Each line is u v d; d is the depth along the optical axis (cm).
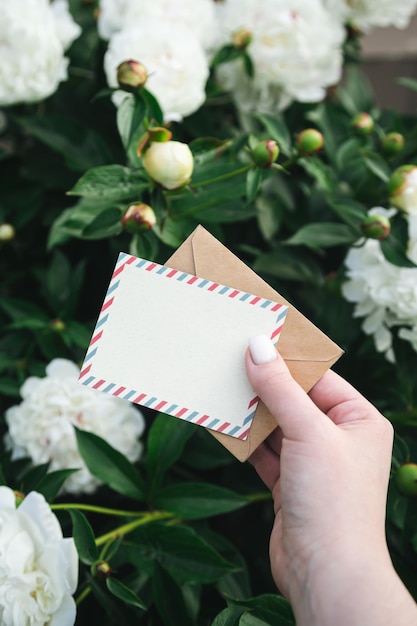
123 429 58
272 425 44
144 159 50
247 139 59
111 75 58
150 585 53
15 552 45
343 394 47
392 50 100
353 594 40
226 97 70
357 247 58
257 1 64
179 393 43
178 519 55
